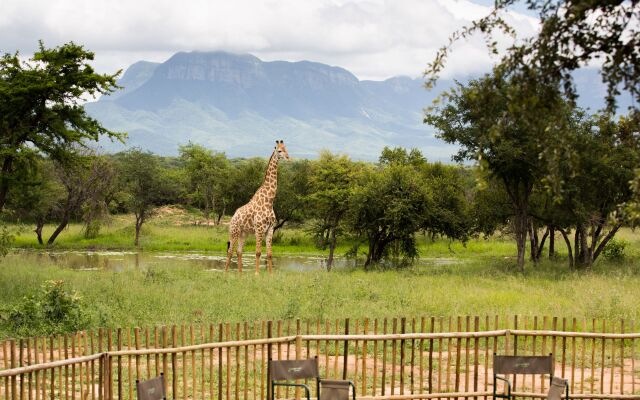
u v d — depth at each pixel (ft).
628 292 73.87
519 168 104.12
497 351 52.24
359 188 125.29
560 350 52.90
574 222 111.55
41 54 87.20
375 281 89.66
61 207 183.62
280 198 187.42
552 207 111.75
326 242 138.51
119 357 36.14
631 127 29.25
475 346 40.16
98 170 179.32
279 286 80.18
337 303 68.90
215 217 244.42
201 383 40.01
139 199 182.19
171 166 339.36
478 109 28.86
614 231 109.29
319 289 76.59
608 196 106.93
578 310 64.95
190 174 246.27
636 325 59.57
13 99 84.64
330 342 54.03
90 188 178.60
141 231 195.11
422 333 39.99
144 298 68.74
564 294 78.84
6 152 84.12
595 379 46.52
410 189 122.31
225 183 220.84
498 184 120.26
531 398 41.55
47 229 199.52
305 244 187.93
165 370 36.81
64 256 151.74
